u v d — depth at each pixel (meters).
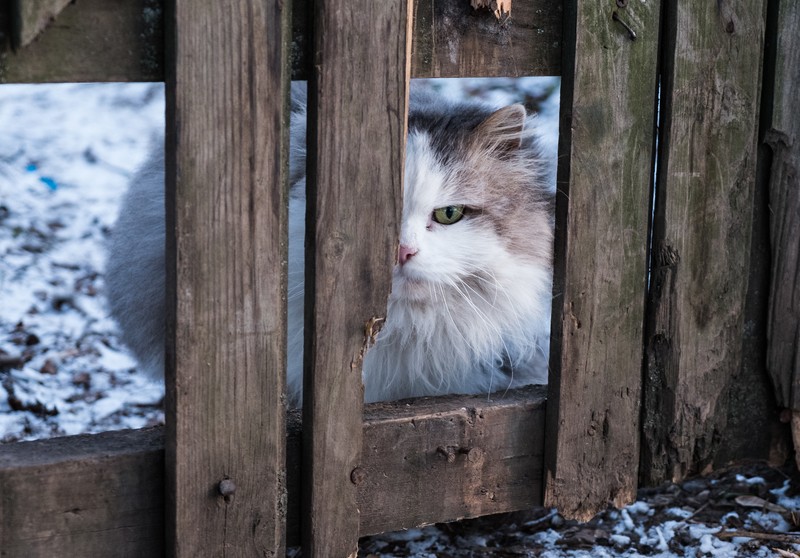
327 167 2.02
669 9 2.40
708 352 2.67
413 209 2.80
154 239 2.91
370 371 2.99
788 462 3.05
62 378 3.81
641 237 2.48
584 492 2.56
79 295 4.49
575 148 2.33
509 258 2.97
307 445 2.16
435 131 2.96
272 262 1.98
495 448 2.44
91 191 5.50
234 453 2.03
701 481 3.15
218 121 1.88
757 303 2.77
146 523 2.04
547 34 2.28
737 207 2.61
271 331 2.02
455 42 2.17
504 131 2.98
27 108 6.57
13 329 4.12
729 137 2.55
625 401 2.56
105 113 6.61
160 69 1.87
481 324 2.99
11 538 1.91
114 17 1.80
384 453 2.27
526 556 2.74
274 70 1.90
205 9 1.82
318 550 2.20
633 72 2.37
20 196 5.34
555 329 2.44
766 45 2.60
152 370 3.16
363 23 1.98
